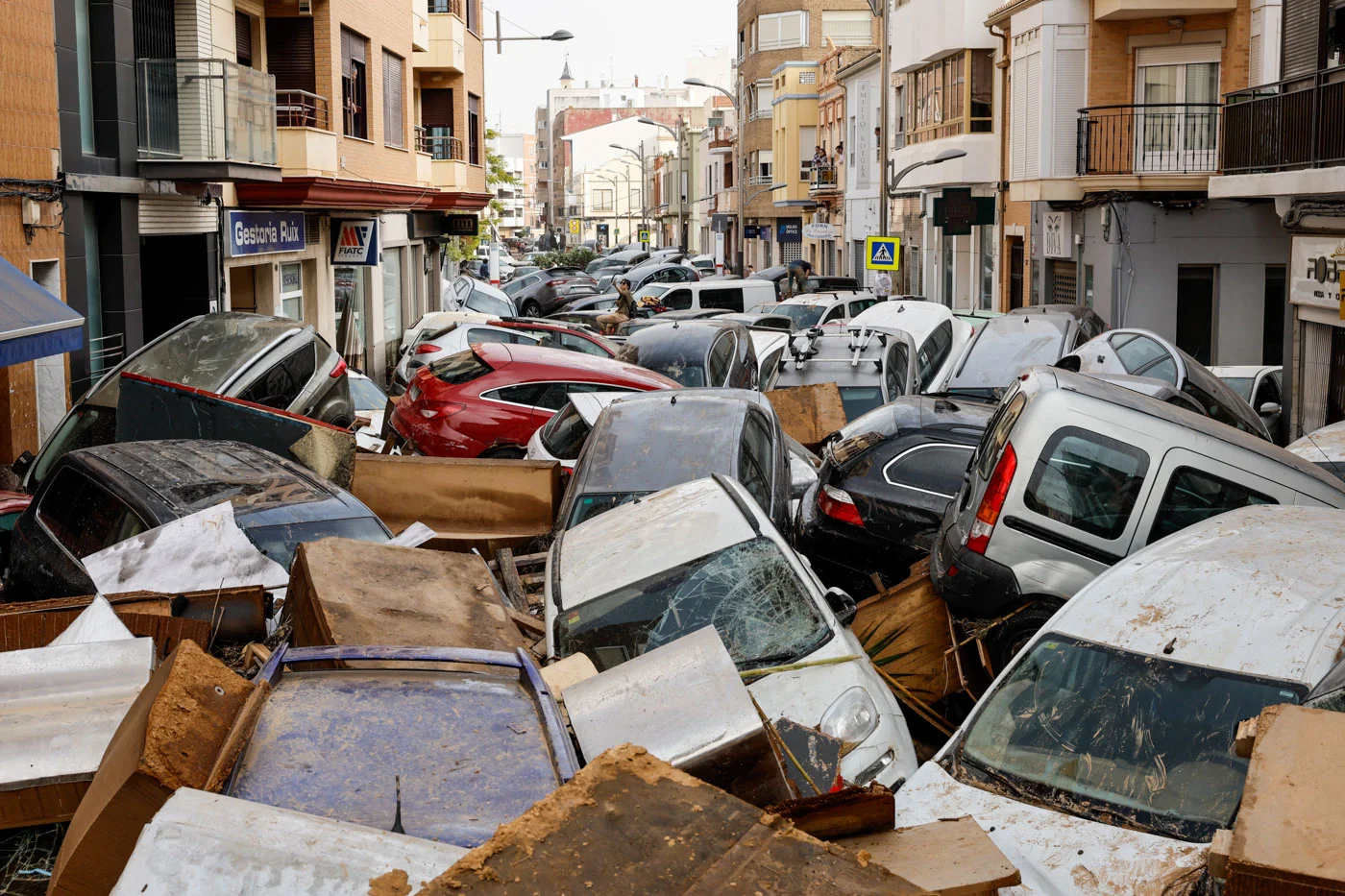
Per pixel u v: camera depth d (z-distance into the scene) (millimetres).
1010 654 7480
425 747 3791
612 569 6695
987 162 33750
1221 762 4461
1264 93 20219
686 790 2920
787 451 10969
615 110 167125
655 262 57656
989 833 4426
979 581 7480
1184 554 5574
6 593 8727
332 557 6352
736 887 2549
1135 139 26281
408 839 3066
